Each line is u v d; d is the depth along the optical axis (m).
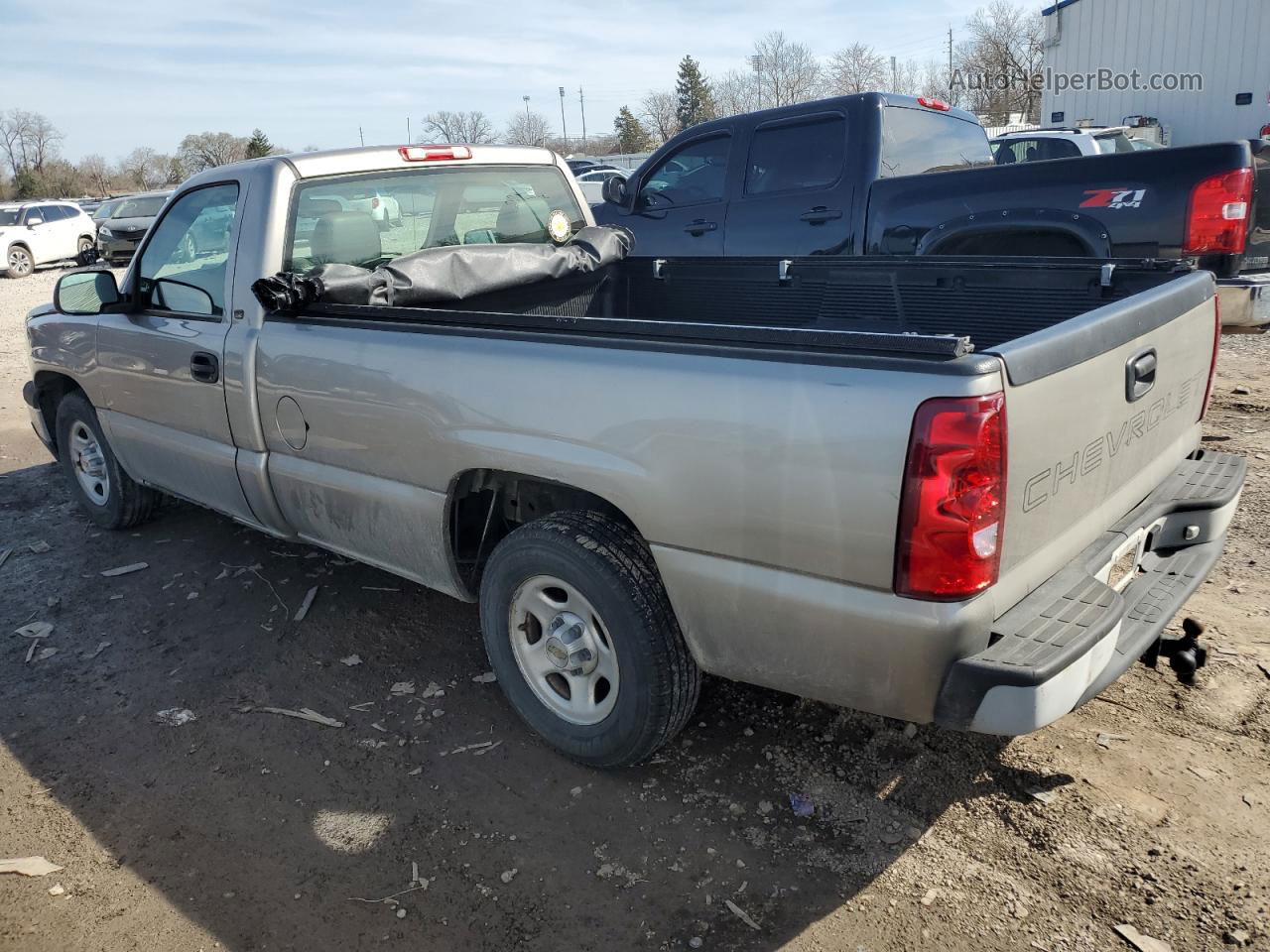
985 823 2.74
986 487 2.12
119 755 3.31
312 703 3.56
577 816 2.89
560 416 2.77
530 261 4.30
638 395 2.59
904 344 2.18
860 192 6.67
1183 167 5.54
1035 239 6.11
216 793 3.08
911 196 6.41
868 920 2.44
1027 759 2.99
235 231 3.85
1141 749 3.00
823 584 2.35
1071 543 2.55
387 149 4.20
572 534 2.85
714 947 2.40
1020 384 2.18
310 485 3.67
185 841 2.88
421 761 3.20
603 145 87.19
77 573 4.77
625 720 2.87
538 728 3.18
